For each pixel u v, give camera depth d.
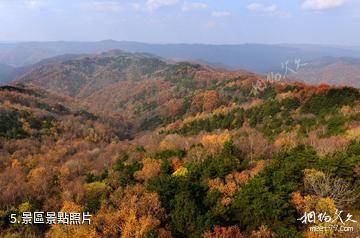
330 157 50.94
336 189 42.78
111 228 47.72
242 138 93.31
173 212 47.22
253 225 42.34
